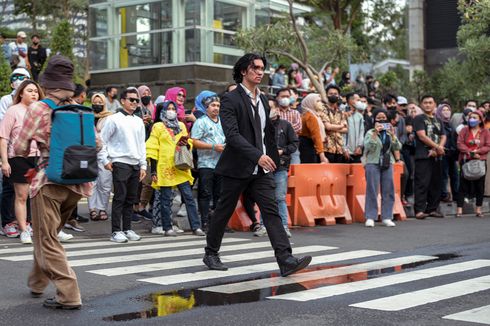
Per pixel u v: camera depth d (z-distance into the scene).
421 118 21.28
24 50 29.20
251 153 11.01
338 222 19.98
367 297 9.66
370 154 19.11
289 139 16.34
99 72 31.08
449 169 23.70
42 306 9.20
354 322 8.31
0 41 29.95
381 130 19.00
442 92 35.75
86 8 55.84
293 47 28.39
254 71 11.42
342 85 34.78
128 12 30.55
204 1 29.25
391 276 11.28
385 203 19.28
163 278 11.04
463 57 42.16
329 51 31.03
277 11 38.22
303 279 11.00
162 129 16.47
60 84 9.14
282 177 16.27
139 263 12.47
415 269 12.02
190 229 18.20
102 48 31.17
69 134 8.88
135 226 18.03
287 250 11.26
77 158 8.88
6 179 15.62
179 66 29.16
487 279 11.05
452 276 11.32
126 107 15.45
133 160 15.45
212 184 17.28
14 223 15.87
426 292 10.00
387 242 15.72
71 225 16.97
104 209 18.27
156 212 17.00
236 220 17.81
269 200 11.34
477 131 22.06
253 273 11.54
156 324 8.23
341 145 20.31
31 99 14.63
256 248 14.53
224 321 8.36
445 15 42.97
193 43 29.14
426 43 43.50
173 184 16.45
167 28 29.66
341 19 51.16
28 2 56.72
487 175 22.27
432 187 21.88
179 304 9.26
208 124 16.80
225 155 11.51
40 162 9.08
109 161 15.41
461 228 18.66
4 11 59.66
